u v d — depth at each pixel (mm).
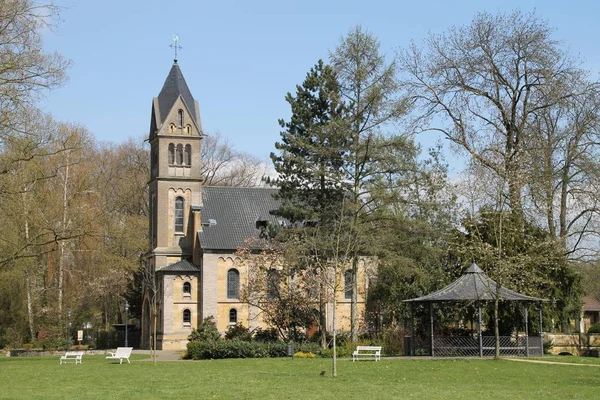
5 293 68000
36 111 37562
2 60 35000
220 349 51094
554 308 51812
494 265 46062
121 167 95062
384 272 56188
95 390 29688
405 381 32188
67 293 71688
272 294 57469
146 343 75500
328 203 55000
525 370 36656
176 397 26656
